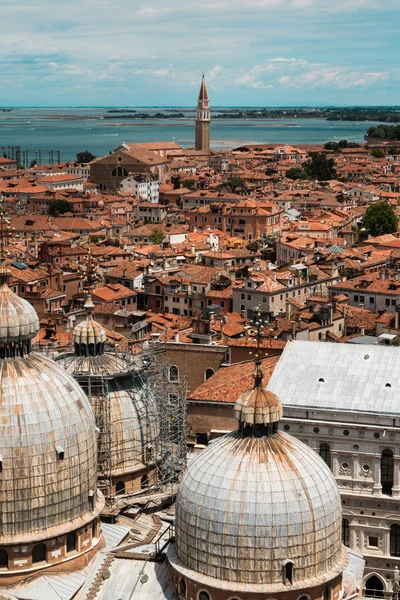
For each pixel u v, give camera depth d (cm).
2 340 9606
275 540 8769
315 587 8869
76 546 9688
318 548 8919
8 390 9444
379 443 12512
